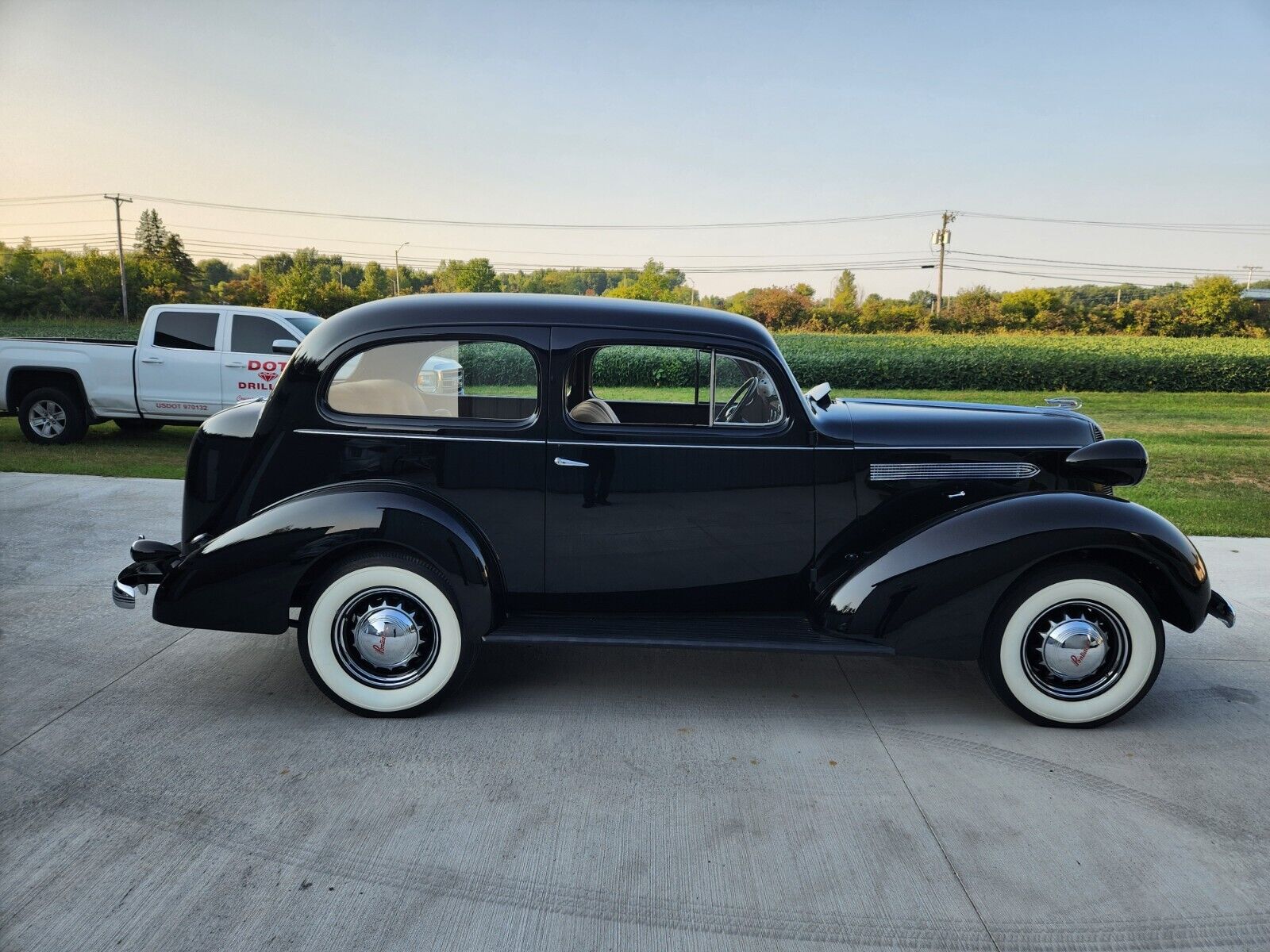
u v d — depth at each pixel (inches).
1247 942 86.4
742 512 136.1
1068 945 85.6
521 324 131.6
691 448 132.9
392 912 88.0
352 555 130.7
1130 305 2208.4
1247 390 1243.2
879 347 1551.4
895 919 89.0
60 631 165.9
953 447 140.2
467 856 98.0
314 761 119.0
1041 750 127.6
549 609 138.6
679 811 108.6
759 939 85.6
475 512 132.3
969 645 131.4
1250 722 138.2
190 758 118.6
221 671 149.4
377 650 129.8
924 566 129.4
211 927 85.0
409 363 134.0
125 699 137.3
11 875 91.8
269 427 132.6
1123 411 844.0
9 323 2348.7
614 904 90.4
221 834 100.8
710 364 137.0
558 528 133.3
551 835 102.7
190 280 3890.3
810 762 122.2
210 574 127.4
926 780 117.8
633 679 151.8
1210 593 138.3
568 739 127.9
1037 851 101.3
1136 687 132.1
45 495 285.4
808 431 136.0
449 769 117.7
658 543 135.3
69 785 110.7
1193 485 380.5
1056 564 130.5
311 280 3376.0
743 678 153.6
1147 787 116.9
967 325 2265.0
